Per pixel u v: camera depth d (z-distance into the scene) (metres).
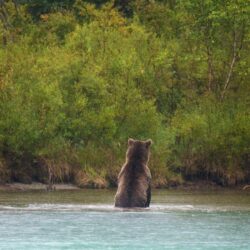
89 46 69.44
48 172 61.97
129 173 47.06
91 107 65.50
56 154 62.59
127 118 65.69
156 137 65.44
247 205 51.34
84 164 63.03
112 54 68.38
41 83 63.03
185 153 66.56
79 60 65.81
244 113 68.38
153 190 61.97
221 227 41.62
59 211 45.72
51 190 59.31
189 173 66.38
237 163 66.44
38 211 45.69
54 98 62.56
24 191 58.22
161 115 68.25
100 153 63.88
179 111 69.12
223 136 66.50
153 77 70.00
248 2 71.00
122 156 64.06
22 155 61.62
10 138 60.72
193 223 42.66
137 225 41.59
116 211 45.81
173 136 65.81
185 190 62.59
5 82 62.22
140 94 67.00
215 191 62.31
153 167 64.19
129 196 46.91
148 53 70.75
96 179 62.06
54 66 65.50
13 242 37.22
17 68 63.62
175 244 37.34
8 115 61.22
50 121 62.22
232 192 61.66
